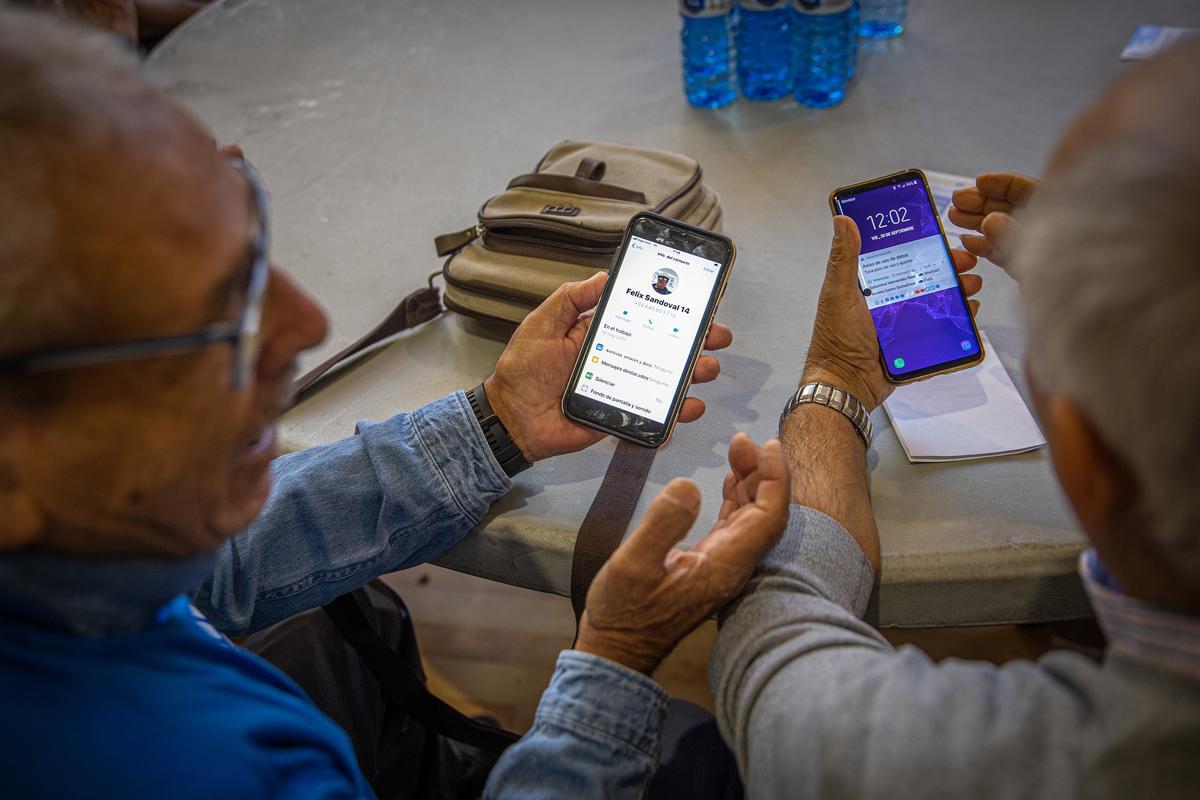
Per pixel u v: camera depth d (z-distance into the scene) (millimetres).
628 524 807
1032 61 1309
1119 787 419
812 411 795
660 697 655
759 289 1025
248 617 765
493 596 1587
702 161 1219
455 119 1379
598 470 871
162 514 508
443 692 1459
